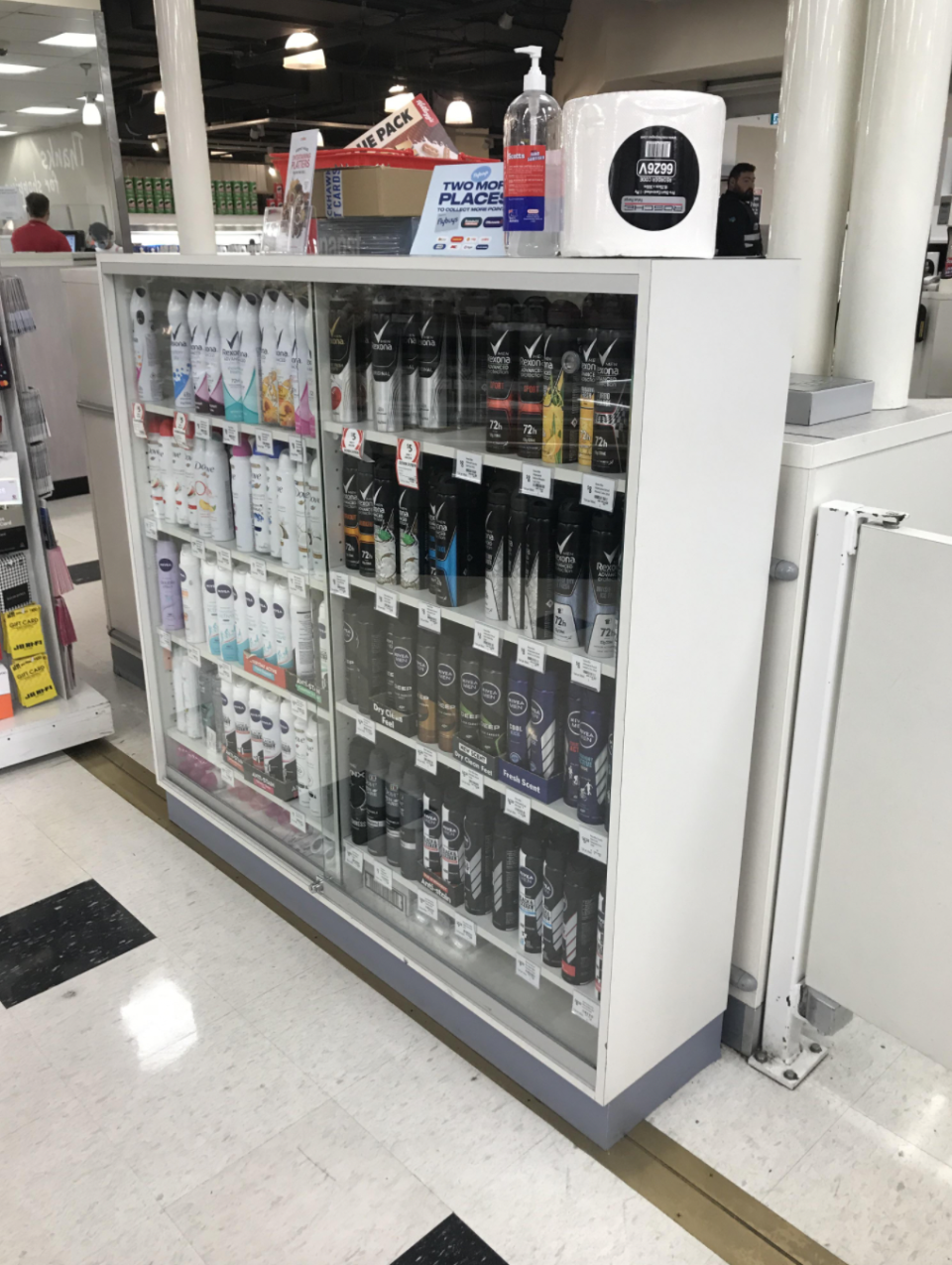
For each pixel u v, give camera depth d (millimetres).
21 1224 1789
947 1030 1864
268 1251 1734
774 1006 2135
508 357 1727
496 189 1887
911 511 2148
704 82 10375
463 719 2100
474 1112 2037
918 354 4309
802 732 1938
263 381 2381
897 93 2051
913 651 1726
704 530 1655
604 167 1476
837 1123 2006
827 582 1824
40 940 2586
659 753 1726
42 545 3457
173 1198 1842
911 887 1842
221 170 16672
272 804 2809
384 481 2104
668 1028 1984
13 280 3244
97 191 7117
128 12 10203
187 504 2807
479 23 12375
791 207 2312
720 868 1984
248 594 2656
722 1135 1973
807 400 1968
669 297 1416
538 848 2020
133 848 3008
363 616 2287
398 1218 1794
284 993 2393
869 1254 1714
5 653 3639
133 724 3830
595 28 10789
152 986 2414
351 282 1894
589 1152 1935
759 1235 1754
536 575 1803
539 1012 2055
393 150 2225
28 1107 2055
